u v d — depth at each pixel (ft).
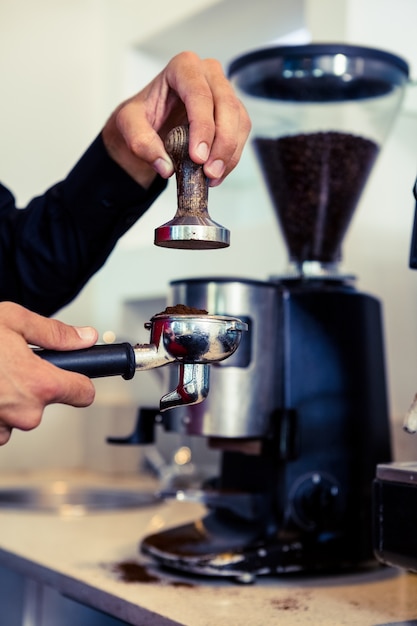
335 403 3.10
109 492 5.46
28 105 6.88
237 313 2.95
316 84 3.45
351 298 3.19
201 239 1.83
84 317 7.02
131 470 6.48
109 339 5.46
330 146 3.40
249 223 6.47
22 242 3.59
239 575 2.84
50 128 7.00
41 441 6.70
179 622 2.37
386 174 4.43
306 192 3.41
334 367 3.12
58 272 3.57
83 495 5.59
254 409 2.97
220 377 2.93
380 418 3.26
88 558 3.26
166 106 2.59
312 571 2.98
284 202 3.48
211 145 2.02
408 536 2.09
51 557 3.28
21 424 1.92
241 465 3.23
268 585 2.85
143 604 2.58
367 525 3.10
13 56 6.82
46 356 1.96
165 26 6.17
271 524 3.03
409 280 4.48
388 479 2.16
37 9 6.95
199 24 5.98
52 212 3.54
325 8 4.47
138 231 6.76
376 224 4.39
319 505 3.00
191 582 2.88
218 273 5.55
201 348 1.86
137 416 3.26
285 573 2.95
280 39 6.19
